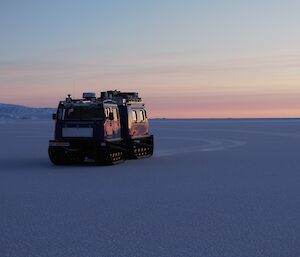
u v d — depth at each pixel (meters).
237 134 60.09
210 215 11.16
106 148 22.56
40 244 8.67
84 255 7.99
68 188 15.48
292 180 17.28
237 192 14.55
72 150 22.86
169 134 60.88
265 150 32.75
